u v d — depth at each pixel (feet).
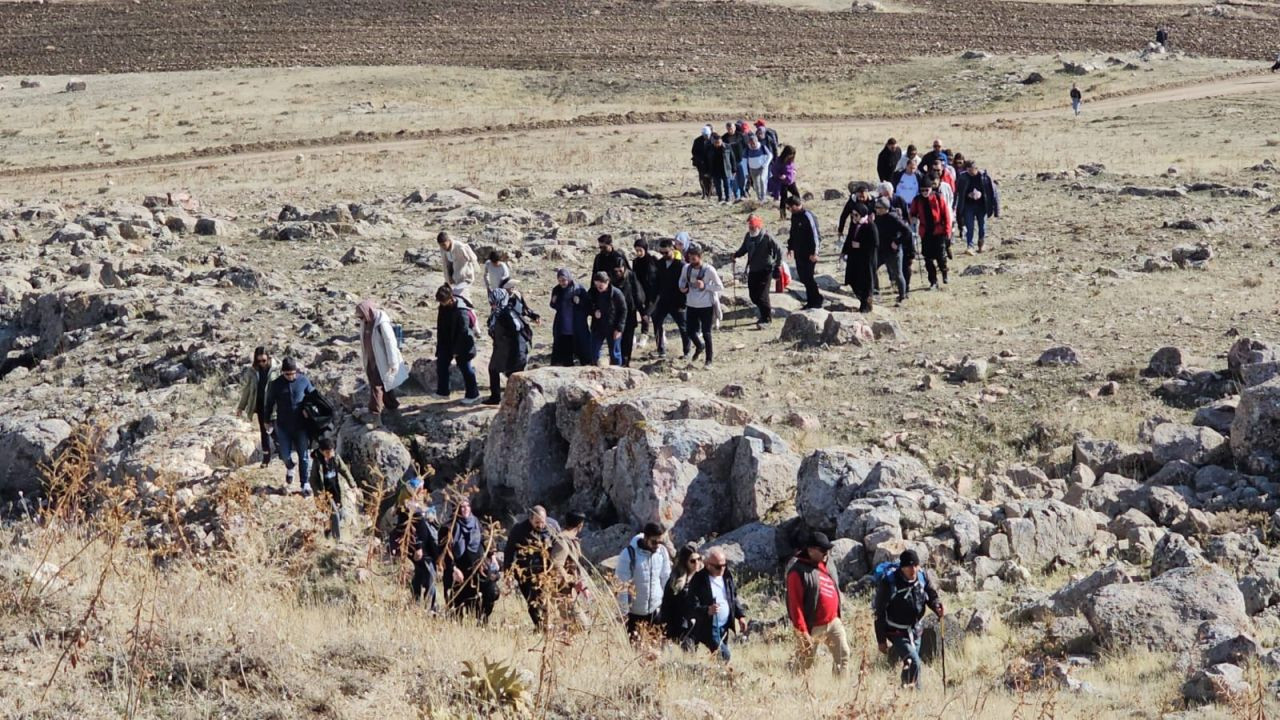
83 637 23.70
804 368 58.13
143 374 65.77
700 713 25.49
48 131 187.62
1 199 128.26
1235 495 42.34
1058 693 29.94
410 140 171.94
